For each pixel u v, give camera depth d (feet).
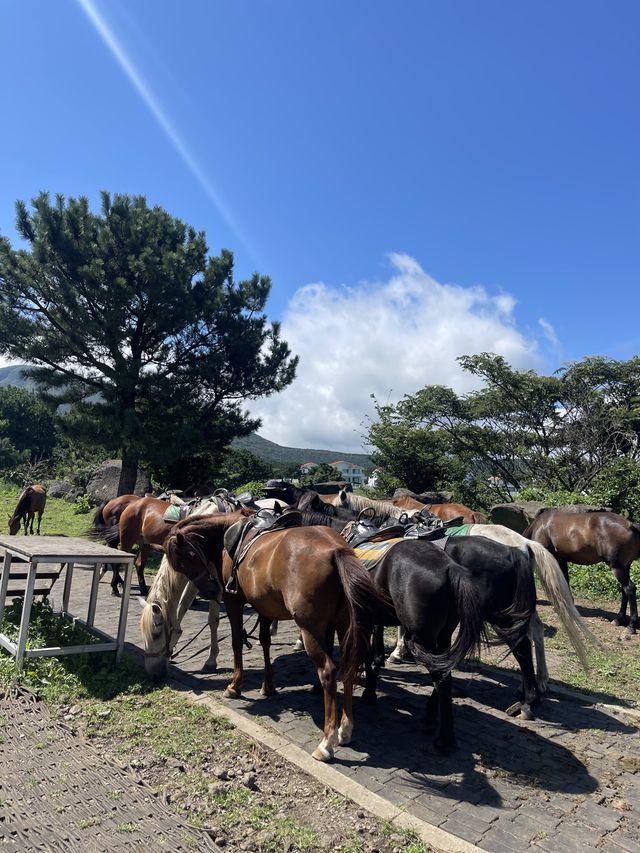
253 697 17.13
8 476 96.02
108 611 27.25
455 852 9.96
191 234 52.70
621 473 46.57
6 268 44.24
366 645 13.04
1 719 14.44
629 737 15.24
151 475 60.18
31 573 17.62
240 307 53.31
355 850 9.95
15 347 44.91
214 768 12.61
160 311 45.37
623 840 10.62
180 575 18.65
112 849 9.45
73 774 11.90
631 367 63.52
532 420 69.31
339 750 13.89
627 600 28.14
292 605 13.87
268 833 10.37
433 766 13.25
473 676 20.21
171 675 18.93
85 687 16.96
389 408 78.13
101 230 45.62
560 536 29.14
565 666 21.52
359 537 18.01
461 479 76.54
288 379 54.85
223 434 52.49
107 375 46.50
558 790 12.35
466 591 13.39
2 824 9.97
